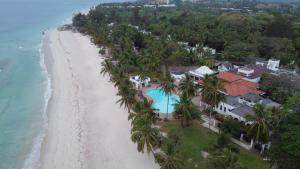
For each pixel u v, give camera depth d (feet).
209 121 206.49
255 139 172.55
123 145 185.16
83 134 198.49
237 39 441.68
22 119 223.10
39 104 250.98
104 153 176.55
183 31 487.20
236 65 363.15
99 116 224.74
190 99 203.72
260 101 222.69
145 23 636.89
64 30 654.53
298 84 253.24
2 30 632.79
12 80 313.94
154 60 313.12
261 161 166.81
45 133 201.67
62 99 260.42
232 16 602.85
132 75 311.06
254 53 389.39
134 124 166.61
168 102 233.35
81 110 236.02
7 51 447.01
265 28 513.45
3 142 190.70
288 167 144.15
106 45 461.78
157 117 210.79
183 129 202.69
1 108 241.35
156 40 436.76
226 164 124.88
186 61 355.97
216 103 193.26
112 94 270.46
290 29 465.06
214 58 371.97
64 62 384.06
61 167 163.73
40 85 298.97
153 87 287.89
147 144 152.56
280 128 156.76
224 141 167.22
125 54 342.44
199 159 166.30
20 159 172.55
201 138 190.80
